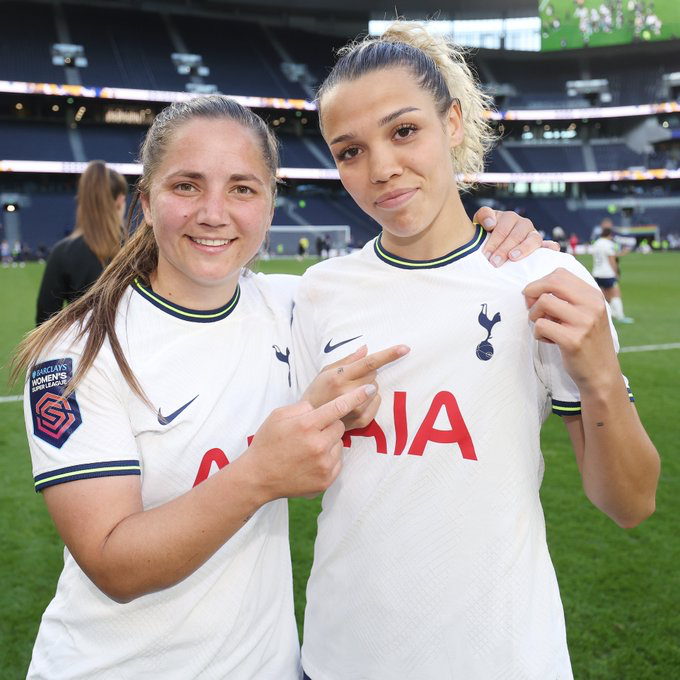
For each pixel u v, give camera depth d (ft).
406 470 4.25
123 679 4.06
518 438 4.17
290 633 4.57
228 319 4.40
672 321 33.55
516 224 4.66
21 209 104.68
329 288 4.73
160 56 119.96
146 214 4.34
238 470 3.34
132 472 3.71
